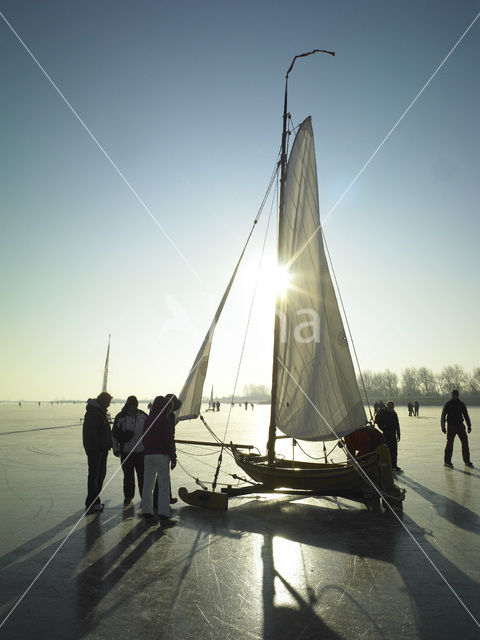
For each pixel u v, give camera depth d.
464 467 12.24
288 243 10.38
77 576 4.62
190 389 9.65
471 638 3.38
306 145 10.22
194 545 5.70
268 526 6.70
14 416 49.38
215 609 3.87
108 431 7.84
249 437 20.89
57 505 7.87
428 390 142.50
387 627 3.55
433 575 4.66
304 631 3.48
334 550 5.49
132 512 7.50
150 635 3.42
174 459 7.03
